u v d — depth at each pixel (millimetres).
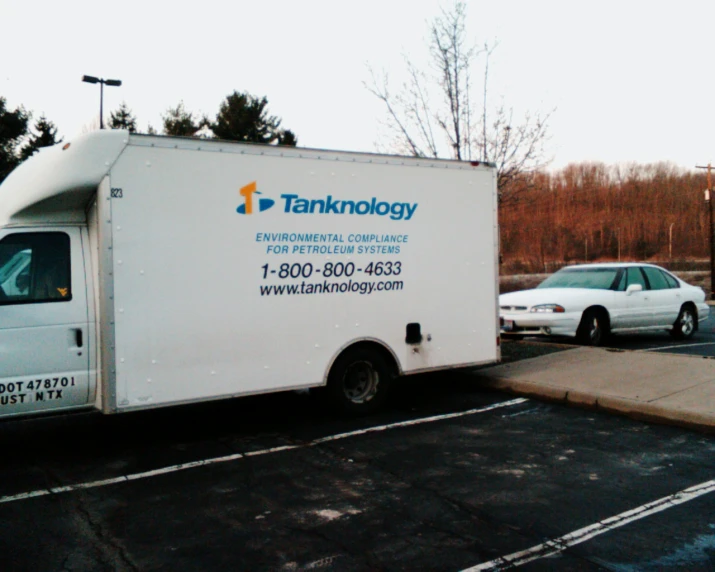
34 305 5734
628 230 62438
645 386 7602
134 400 5918
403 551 3990
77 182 5703
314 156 6734
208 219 6207
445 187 7621
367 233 7086
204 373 6219
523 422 6996
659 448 5961
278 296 6582
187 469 5637
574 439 6324
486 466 5570
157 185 5977
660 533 4180
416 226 7422
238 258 6355
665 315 12375
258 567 3820
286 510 4676
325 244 6824
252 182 6410
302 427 6957
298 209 6660
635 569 3709
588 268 12500
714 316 19438
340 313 6957
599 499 4770
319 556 3943
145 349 5953
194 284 6156
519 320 11000
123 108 46125
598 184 66062
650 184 66000
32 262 5812
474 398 8203
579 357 9461
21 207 5758
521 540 4117
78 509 4758
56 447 6375
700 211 62469
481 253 7918
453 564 3814
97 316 5957
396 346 7344
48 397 5797
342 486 5148
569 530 4250
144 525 4449
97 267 5957
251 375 6457
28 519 4582
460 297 7766
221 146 6254
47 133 40031
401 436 6547
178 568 3824
